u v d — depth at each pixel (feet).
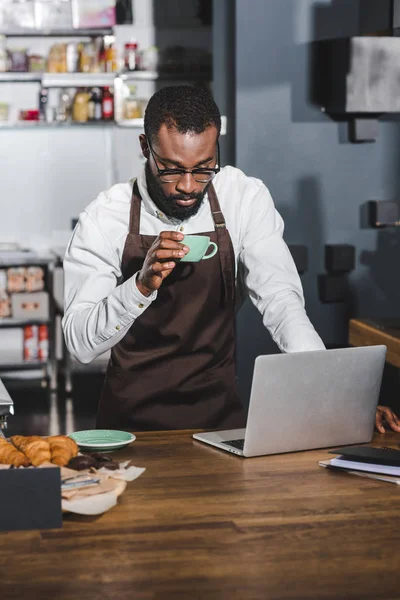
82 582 4.81
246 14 15.01
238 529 5.57
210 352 8.98
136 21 24.23
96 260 8.72
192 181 7.79
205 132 7.61
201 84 24.38
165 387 8.92
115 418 9.07
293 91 15.23
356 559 5.12
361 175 15.61
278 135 15.30
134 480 6.53
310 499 6.13
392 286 15.92
